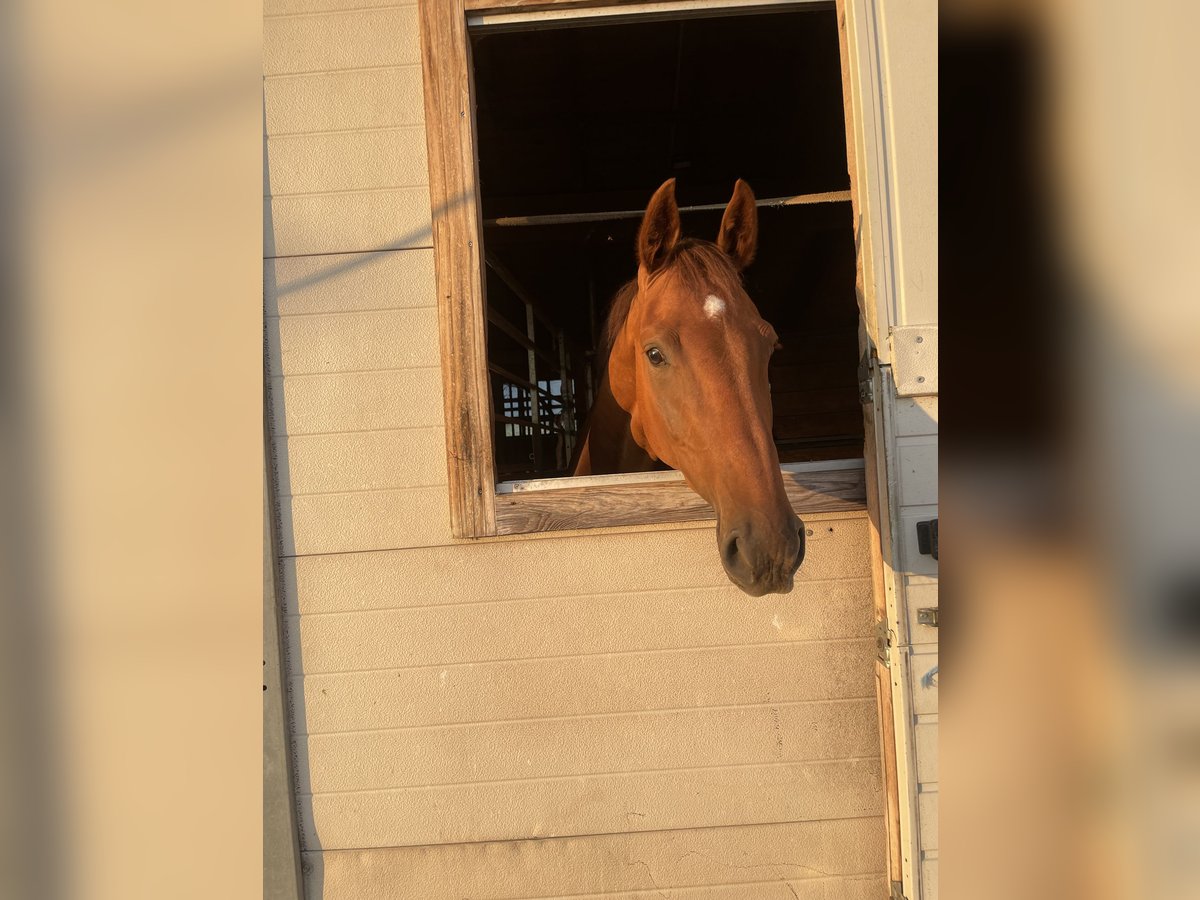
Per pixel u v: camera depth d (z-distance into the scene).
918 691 1.71
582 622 1.88
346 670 1.90
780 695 1.89
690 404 1.39
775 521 1.28
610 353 1.81
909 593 1.72
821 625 1.89
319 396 1.90
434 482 1.89
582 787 1.89
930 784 1.71
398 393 1.90
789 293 4.65
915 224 1.75
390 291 1.90
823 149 3.42
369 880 1.90
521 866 1.89
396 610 1.90
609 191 4.05
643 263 1.53
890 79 1.76
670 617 1.88
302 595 1.90
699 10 1.84
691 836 1.89
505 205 4.07
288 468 1.90
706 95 3.03
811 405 3.92
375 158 1.90
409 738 1.90
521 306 4.69
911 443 1.73
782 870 1.89
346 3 1.89
